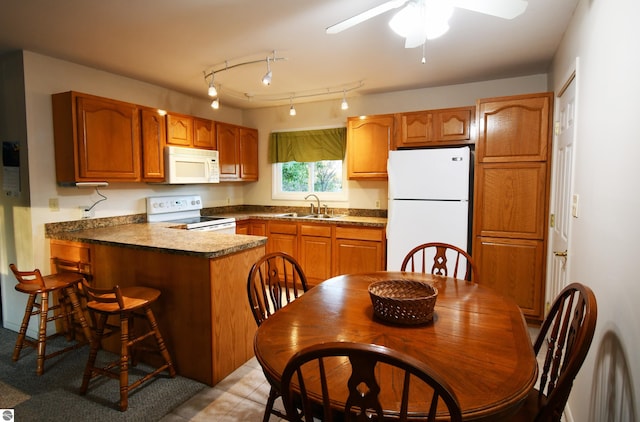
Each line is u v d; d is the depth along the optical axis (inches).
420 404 34.5
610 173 53.4
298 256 162.4
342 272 152.6
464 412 33.2
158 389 83.8
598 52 61.9
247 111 195.9
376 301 54.8
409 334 49.4
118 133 120.0
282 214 179.9
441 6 61.1
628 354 43.2
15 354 95.9
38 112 109.7
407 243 130.3
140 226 130.1
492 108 117.6
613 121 52.8
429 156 125.9
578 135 76.2
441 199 125.3
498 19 87.0
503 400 35.1
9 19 87.0
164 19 87.4
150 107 132.3
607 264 53.2
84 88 122.0
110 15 85.4
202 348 86.1
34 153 108.7
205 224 144.7
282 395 35.3
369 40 100.2
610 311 51.0
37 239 110.0
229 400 79.8
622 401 44.3
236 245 90.7
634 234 43.1
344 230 151.1
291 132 183.2
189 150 144.9
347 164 159.8
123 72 129.1
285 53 110.3
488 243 120.8
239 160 177.9
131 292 86.4
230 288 89.9
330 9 82.5
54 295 112.0
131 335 92.1
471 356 43.4
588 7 69.6
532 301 117.0
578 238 73.6
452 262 124.6
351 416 33.5
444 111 136.3
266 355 44.3
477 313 57.4
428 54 111.5
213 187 181.5
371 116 150.6
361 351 30.1
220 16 86.0
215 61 117.6
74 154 108.5
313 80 139.9
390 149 147.8
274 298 73.0
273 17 86.4
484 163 119.6
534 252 115.6
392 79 138.7
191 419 73.2
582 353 39.0
